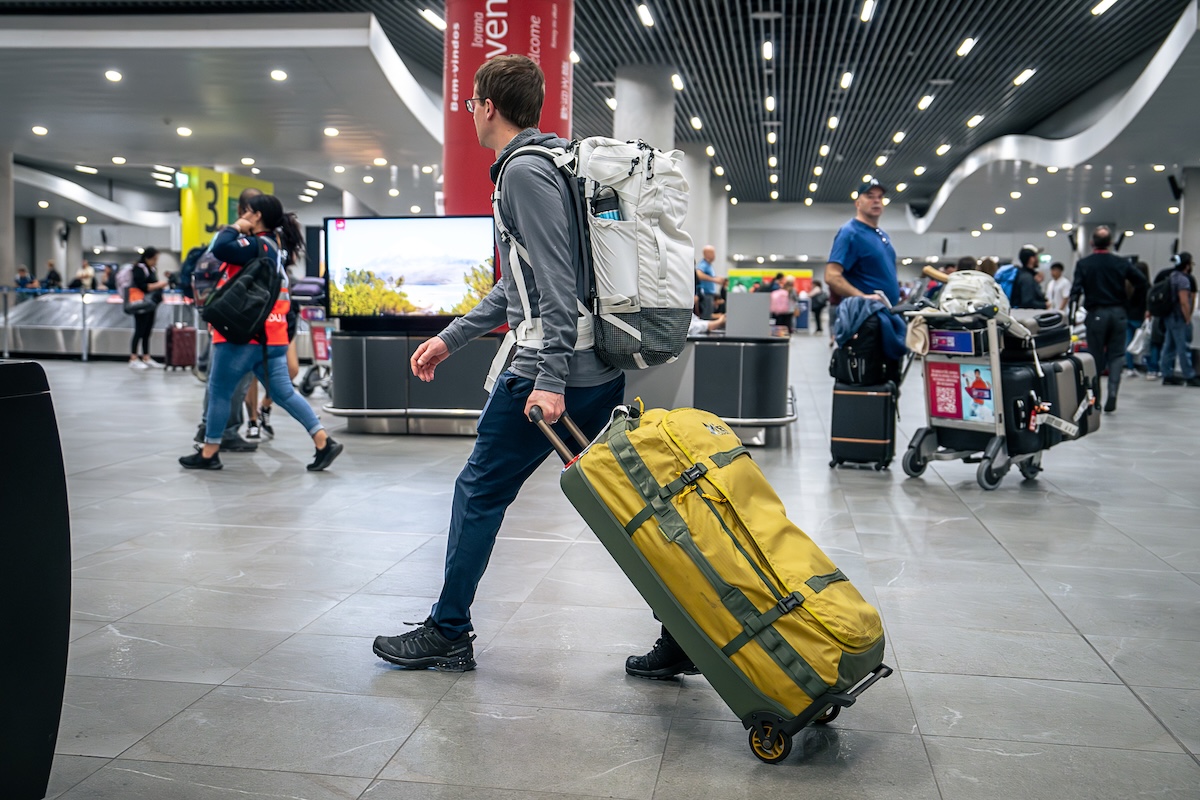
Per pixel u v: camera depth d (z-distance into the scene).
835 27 14.31
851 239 5.93
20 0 13.52
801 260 44.19
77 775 1.93
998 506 4.81
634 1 13.67
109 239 37.50
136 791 1.86
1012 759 2.06
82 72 14.38
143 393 10.21
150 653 2.62
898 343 5.79
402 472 5.61
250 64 13.76
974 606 3.16
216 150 21.39
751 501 2.13
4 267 22.55
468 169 7.96
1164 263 32.78
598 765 2.01
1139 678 2.55
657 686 2.45
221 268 5.54
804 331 36.50
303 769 1.97
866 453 5.80
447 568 2.52
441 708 2.29
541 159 2.27
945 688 2.46
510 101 2.38
